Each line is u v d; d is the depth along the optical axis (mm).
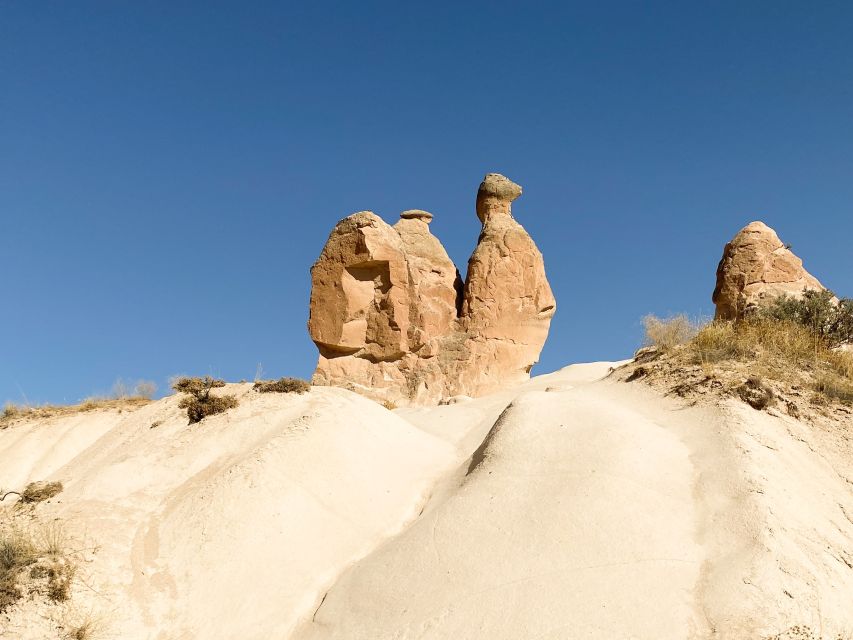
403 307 28234
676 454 14828
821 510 13375
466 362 27906
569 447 15312
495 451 15992
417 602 12062
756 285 24594
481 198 30812
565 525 12852
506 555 12562
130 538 14820
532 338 28797
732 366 17891
